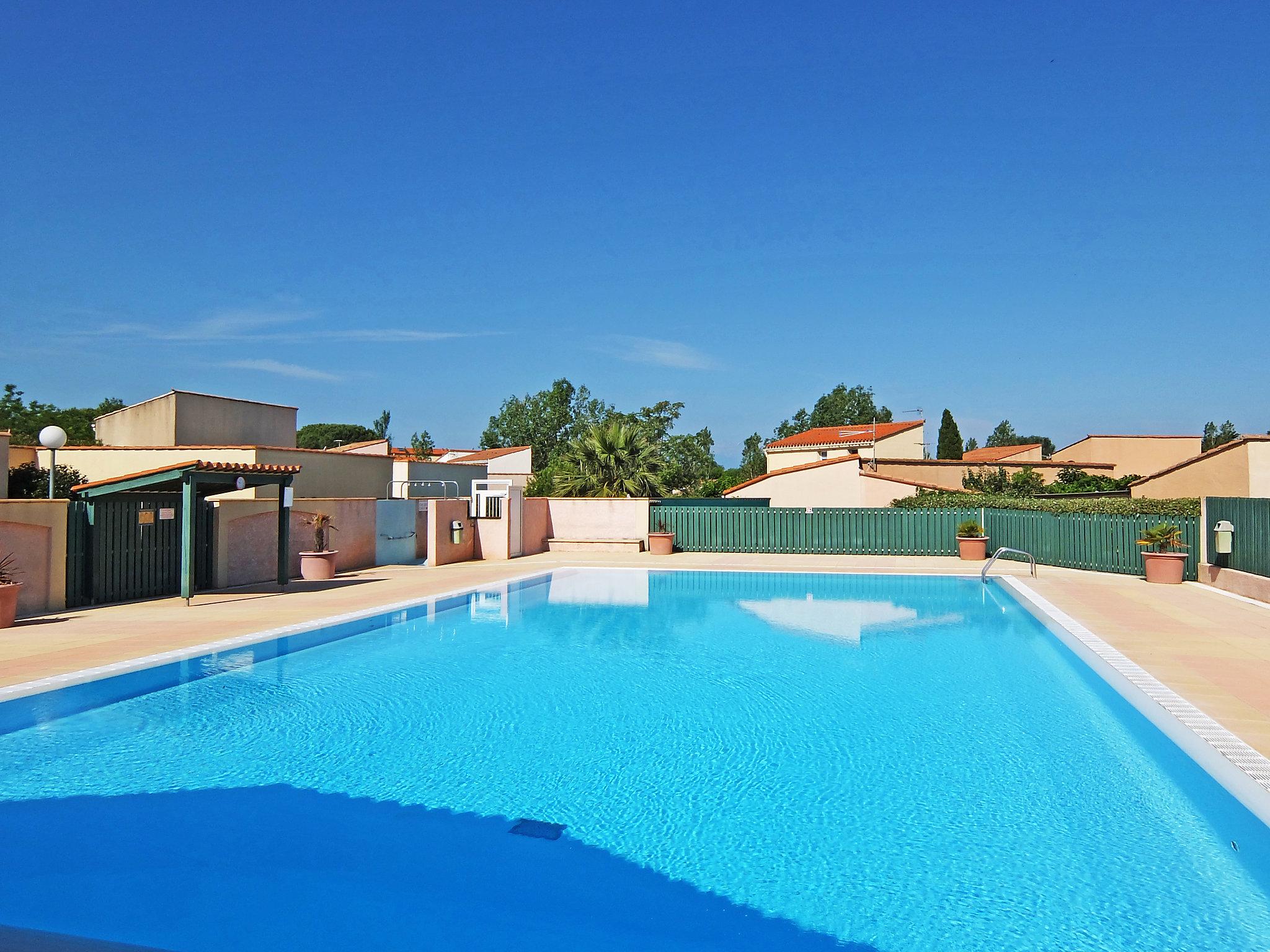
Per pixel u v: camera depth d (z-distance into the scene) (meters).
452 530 21.80
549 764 6.43
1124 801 5.66
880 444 41.91
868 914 4.21
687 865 4.77
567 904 4.31
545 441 83.12
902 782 6.04
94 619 11.93
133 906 4.28
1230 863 4.75
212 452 21.48
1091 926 4.09
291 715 7.77
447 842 5.04
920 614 14.33
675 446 54.25
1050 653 10.76
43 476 20.94
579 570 20.84
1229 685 7.76
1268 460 23.36
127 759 6.52
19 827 5.26
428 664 10.03
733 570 20.27
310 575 17.44
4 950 3.79
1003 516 22.88
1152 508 23.05
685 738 7.10
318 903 4.31
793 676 9.45
